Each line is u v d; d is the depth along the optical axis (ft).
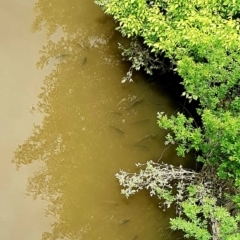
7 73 29.96
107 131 29.25
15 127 28.35
